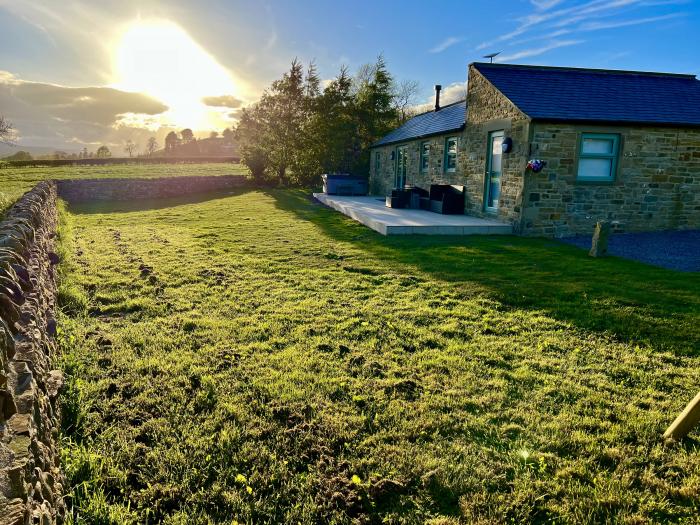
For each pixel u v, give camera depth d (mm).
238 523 2229
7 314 2340
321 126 24984
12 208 6195
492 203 12188
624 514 2303
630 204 11125
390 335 4641
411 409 3244
